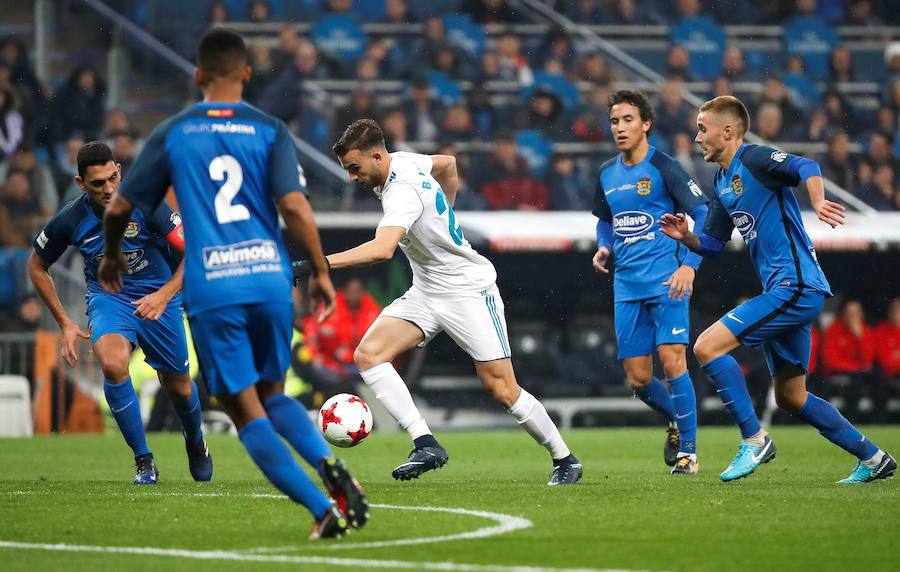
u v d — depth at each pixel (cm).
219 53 1902
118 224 1892
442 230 2828
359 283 6194
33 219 6994
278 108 7519
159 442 5022
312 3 8431
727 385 2877
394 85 8088
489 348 2864
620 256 3456
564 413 6725
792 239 2822
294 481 1830
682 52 8281
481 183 7212
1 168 7312
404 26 8500
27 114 7431
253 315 1831
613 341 6869
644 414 6800
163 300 2589
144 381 6100
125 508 2330
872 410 6662
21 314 6419
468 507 2331
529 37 8550
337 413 2959
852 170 7688
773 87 8050
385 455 4275
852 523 2081
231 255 1825
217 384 1825
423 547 1808
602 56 8500
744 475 2889
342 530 1842
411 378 6825
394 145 7431
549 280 6800
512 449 4684
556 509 2288
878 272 6919
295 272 2472
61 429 6175
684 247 3419
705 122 2912
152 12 8288
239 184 1845
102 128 7556
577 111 7819
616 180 3441
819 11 8931
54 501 2464
